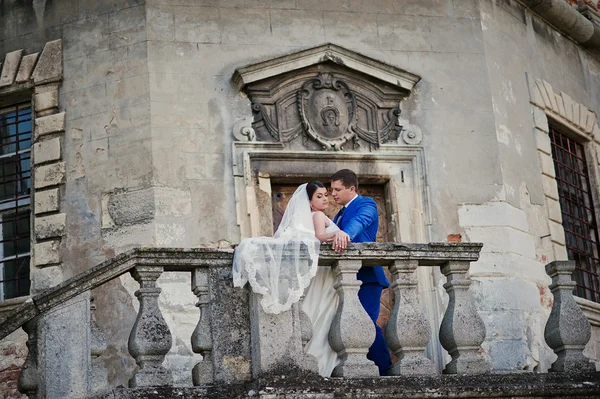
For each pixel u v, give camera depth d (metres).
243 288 10.05
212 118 15.09
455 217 15.59
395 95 15.82
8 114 16.22
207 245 14.53
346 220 10.88
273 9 15.81
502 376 10.34
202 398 9.57
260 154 15.03
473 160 15.95
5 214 15.74
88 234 14.77
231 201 14.80
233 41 15.52
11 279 15.44
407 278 10.38
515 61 17.31
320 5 16.03
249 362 9.88
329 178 15.30
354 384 9.77
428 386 9.95
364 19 16.19
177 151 14.84
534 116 17.30
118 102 15.16
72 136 15.27
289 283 9.91
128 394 9.41
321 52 15.45
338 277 10.20
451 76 16.30
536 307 15.73
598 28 19.31
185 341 14.00
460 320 10.43
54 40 15.82
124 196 14.72
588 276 17.89
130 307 14.23
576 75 19.03
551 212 16.86
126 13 15.52
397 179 15.53
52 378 10.20
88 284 10.33
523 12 17.98
